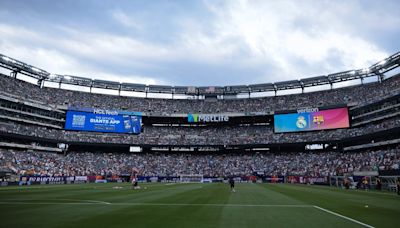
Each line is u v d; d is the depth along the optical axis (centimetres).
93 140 7662
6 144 6291
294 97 8594
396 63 6819
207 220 1352
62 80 8350
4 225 1184
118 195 2788
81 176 6356
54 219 1338
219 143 8075
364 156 6281
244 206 1942
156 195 2825
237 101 9100
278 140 7844
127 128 8062
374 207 1934
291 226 1221
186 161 8012
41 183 5369
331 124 7231
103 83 8769
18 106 6794
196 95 9506
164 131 8669
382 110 6362
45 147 7062
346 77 7906
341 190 3978
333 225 1254
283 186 5003
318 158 7212
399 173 4069
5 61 7144
